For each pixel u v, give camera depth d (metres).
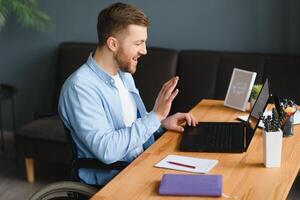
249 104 2.88
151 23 4.08
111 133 2.20
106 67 2.32
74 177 2.32
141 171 2.04
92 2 4.21
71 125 2.27
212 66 3.77
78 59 4.09
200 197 1.80
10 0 3.89
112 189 1.89
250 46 3.88
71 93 2.25
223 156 2.17
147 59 3.91
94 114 2.22
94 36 4.27
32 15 3.98
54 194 2.24
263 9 3.79
